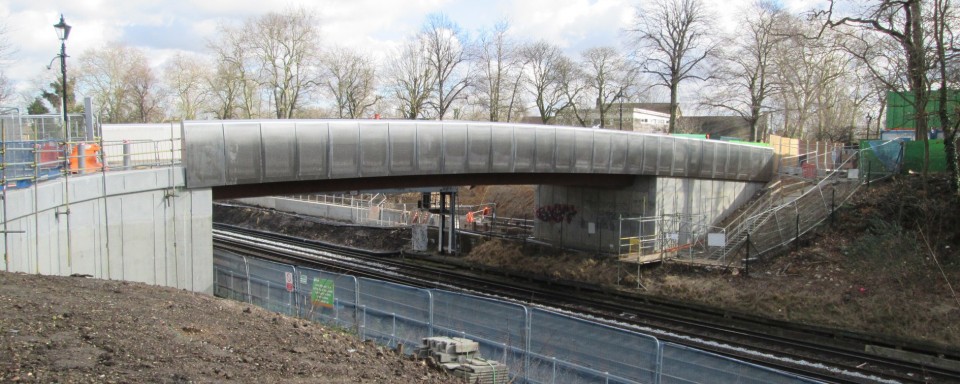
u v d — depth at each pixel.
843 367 18.75
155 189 18.88
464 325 15.91
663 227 31.75
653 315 24.88
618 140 29.55
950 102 29.47
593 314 24.88
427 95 55.25
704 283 27.12
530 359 14.65
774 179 38.84
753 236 31.47
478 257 35.88
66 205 16.42
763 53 49.75
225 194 21.98
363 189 24.80
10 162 16.20
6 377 6.91
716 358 12.73
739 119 81.06
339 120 22.31
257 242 42.00
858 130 63.09
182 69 62.53
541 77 57.97
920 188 28.45
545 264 32.53
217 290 22.75
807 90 50.50
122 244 18.09
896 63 28.70
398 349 11.84
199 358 8.56
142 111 62.28
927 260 23.91
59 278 12.90
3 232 14.05
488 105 59.12
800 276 25.88
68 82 59.34
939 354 19.66
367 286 17.53
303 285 19.11
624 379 13.32
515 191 48.81
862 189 30.98
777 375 12.04
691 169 32.94
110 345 8.43
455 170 25.12
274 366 8.79
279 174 21.12
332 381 8.55
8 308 9.52
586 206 34.88
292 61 54.41
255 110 61.66
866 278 24.12
